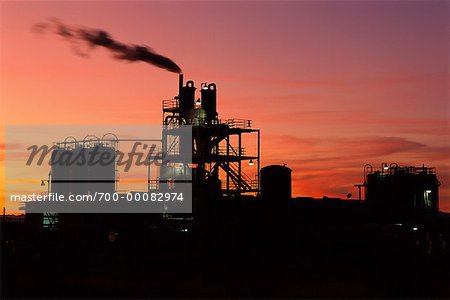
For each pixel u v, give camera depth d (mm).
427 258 57312
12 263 53312
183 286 40594
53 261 55000
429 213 76000
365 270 48969
